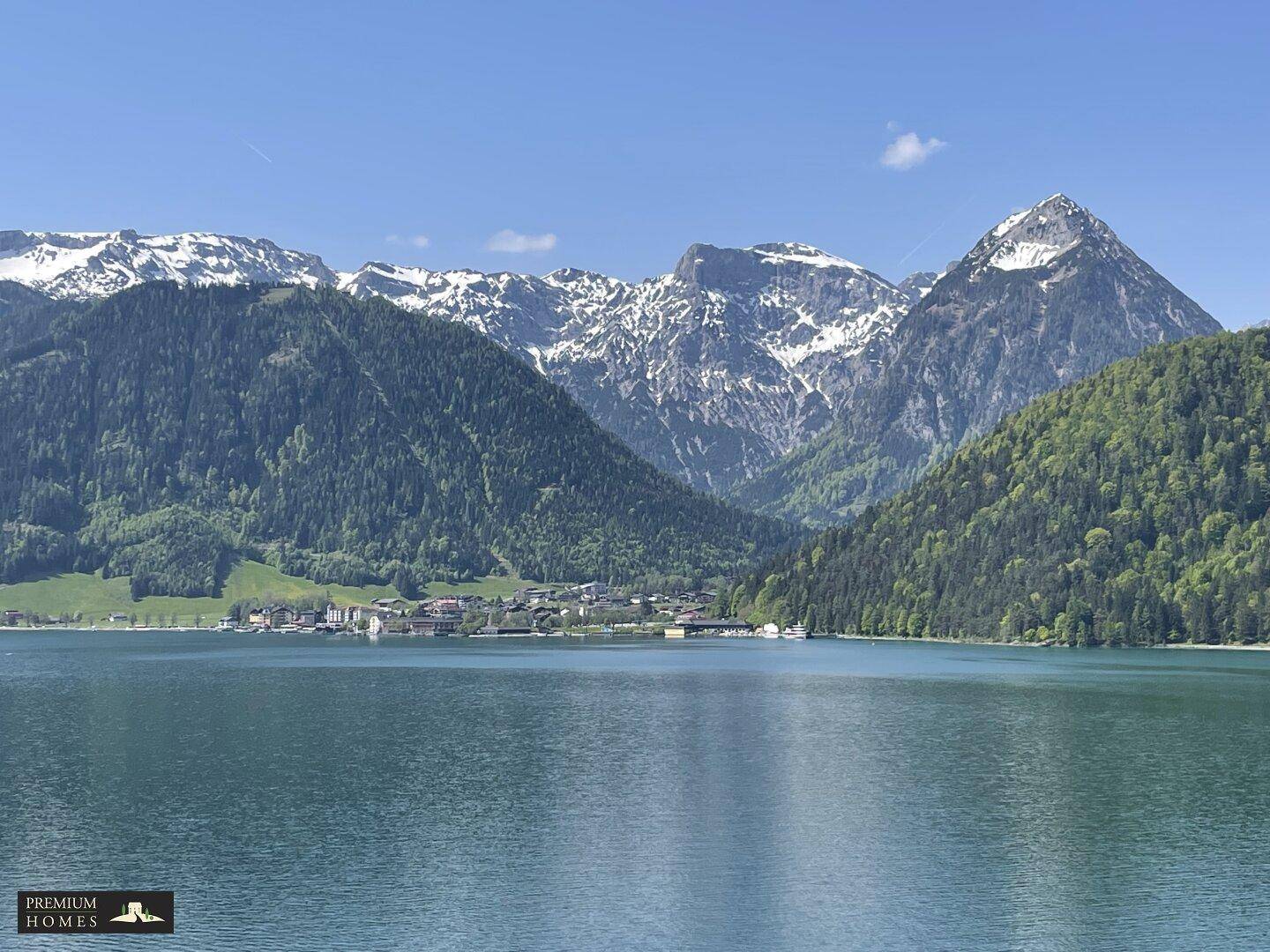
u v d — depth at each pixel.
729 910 125.00
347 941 117.38
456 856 142.12
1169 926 120.94
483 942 116.88
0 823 156.00
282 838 149.25
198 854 142.88
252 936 118.56
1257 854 143.25
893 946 116.12
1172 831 152.38
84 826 154.62
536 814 160.25
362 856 142.25
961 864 139.50
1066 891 130.25
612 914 123.81
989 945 116.31
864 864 139.00
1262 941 117.25
